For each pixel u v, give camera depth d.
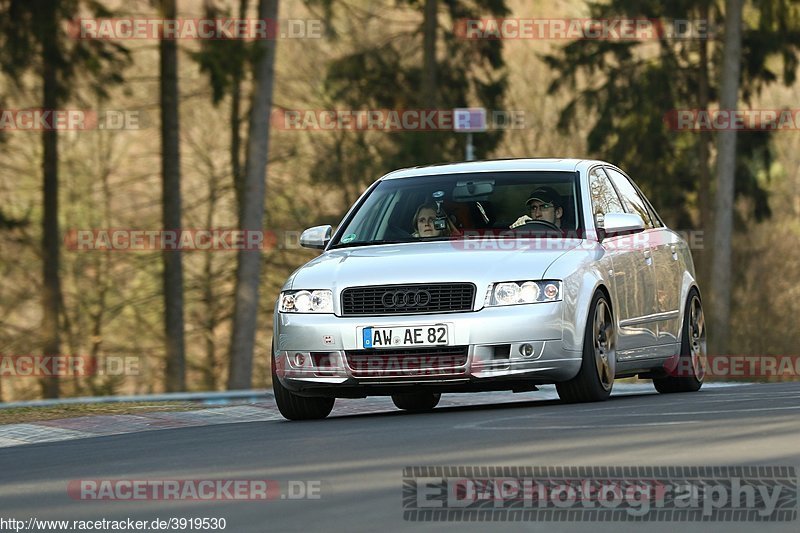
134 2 81.44
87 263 102.00
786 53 98.31
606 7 101.94
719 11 99.50
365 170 99.38
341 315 27.89
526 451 18.06
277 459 19.19
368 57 99.94
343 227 31.56
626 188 34.06
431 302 27.38
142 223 102.81
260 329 102.44
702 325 36.09
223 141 102.38
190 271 101.56
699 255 105.38
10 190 95.81
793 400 25.69
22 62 77.94
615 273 29.98
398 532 12.52
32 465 21.08
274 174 101.31
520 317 27.11
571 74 103.69
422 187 31.53
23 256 90.19
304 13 101.88
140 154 102.50
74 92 79.69
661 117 103.00
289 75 101.88
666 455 16.95
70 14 77.31
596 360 28.39
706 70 104.44
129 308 102.19
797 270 109.50
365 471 16.92
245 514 14.10
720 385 38.78
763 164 101.75
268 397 44.06
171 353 75.31
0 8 76.50
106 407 35.78
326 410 30.20
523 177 31.19
